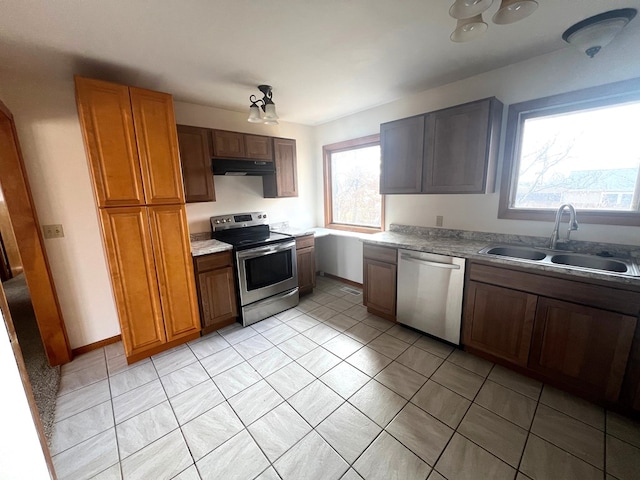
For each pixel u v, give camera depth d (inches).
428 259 94.0
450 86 101.5
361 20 61.2
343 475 53.7
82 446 61.7
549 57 80.0
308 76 91.0
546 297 70.7
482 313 83.7
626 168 74.8
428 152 98.5
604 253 76.4
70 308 94.0
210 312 106.4
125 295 87.0
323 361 89.2
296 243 134.5
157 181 88.7
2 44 64.6
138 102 82.8
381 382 78.5
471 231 104.0
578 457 55.3
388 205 131.6
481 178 87.7
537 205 90.5
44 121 84.3
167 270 94.2
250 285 114.2
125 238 85.0
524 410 67.1
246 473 54.9
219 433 64.1
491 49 77.2
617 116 74.7
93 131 76.7
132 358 91.0
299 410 69.8
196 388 78.9
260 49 72.6
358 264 153.4
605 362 63.9
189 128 105.7
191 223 121.3
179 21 59.0
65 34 61.7
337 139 150.4
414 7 57.1
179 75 87.4
